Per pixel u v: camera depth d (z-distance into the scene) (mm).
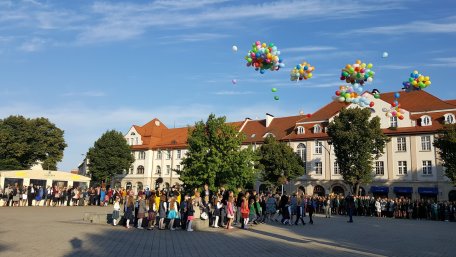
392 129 49344
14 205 33375
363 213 37500
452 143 36219
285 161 48312
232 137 31891
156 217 21531
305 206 30844
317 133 57562
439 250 13930
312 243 15086
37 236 14250
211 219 22422
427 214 34438
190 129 32812
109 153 66062
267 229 20672
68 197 37969
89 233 15945
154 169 74438
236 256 11648
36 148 63531
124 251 11938
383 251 13359
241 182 31641
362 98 17750
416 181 48500
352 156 44094
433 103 51031
